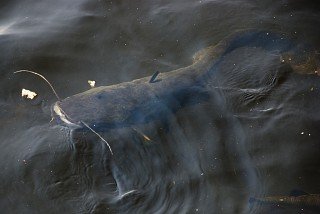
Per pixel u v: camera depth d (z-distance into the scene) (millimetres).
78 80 5637
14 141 4969
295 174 4754
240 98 5375
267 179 4699
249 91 5438
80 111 4801
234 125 5145
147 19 6418
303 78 5559
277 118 5227
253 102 5348
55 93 5469
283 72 5613
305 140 5039
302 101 5363
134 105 4992
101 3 6664
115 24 6363
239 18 6410
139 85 5219
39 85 5562
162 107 5125
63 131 4953
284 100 5375
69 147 4844
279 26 6293
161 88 5242
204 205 4469
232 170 4762
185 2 6652
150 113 5039
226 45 5812
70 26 6320
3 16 6562
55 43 6074
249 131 5109
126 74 5703
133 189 4566
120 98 5004
